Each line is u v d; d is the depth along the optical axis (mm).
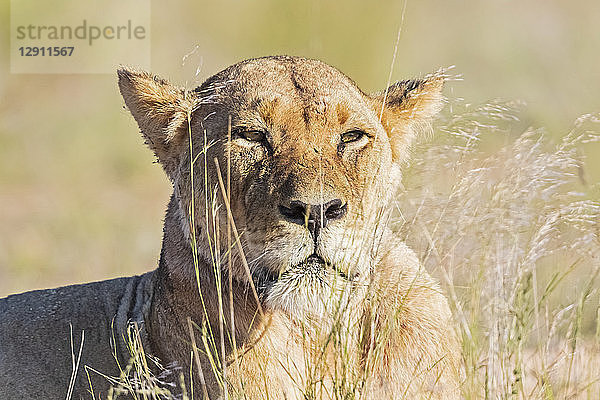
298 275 7469
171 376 8398
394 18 30859
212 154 8070
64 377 9383
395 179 8812
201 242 8164
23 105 27812
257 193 7703
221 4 31047
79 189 24078
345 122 8047
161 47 29812
